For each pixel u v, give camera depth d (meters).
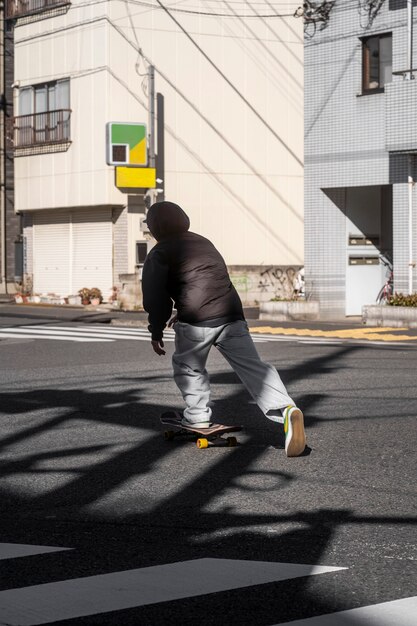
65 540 4.95
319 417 8.81
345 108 22.11
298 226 31.03
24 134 30.78
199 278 7.17
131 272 28.22
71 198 29.06
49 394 10.36
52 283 31.09
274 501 5.78
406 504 5.70
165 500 5.83
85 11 28.12
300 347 15.70
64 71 29.06
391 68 21.30
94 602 3.95
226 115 29.56
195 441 7.72
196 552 4.71
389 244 24.06
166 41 28.47
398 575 4.34
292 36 30.50
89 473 6.60
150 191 25.69
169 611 3.84
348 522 5.30
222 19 29.34
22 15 30.38
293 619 3.75
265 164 30.33
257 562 4.52
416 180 20.86
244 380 7.15
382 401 9.71
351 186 22.16
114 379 11.61
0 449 7.47
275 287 30.19
